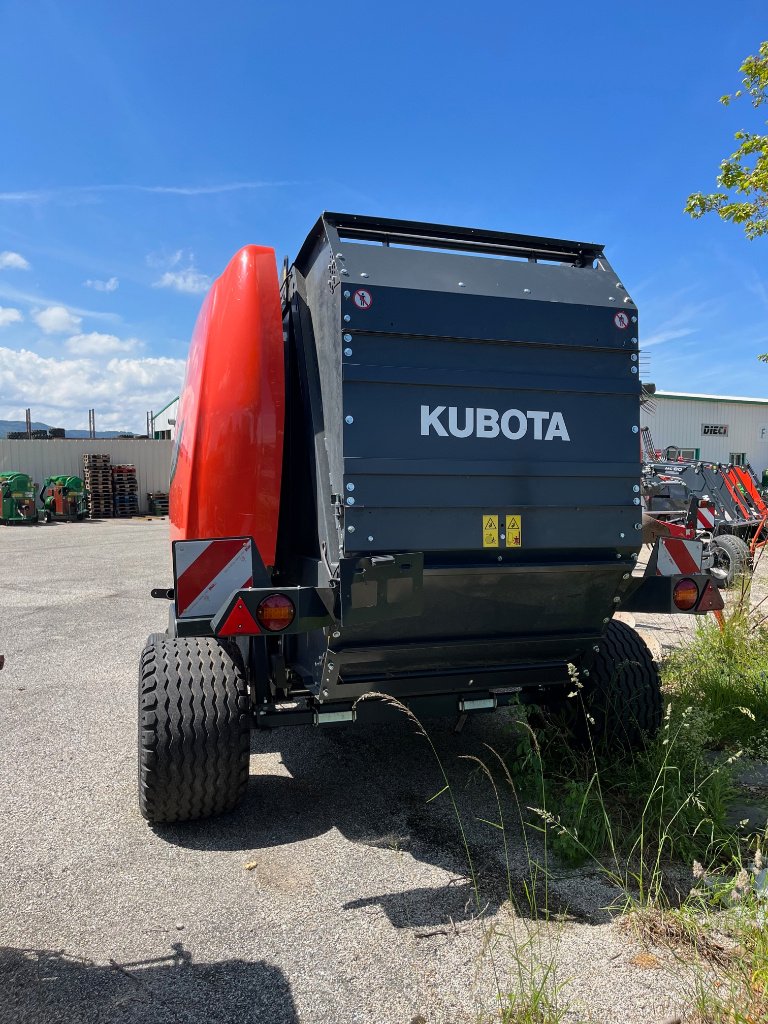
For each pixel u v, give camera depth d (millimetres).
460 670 3426
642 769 3625
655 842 3195
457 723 4586
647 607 3451
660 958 2432
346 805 3660
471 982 2344
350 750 4391
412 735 4633
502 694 3635
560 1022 2145
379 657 3203
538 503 3137
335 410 2973
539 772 3518
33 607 9141
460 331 3018
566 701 3875
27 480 23172
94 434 39406
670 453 11617
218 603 3027
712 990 2264
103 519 25797
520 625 3348
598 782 3447
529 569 3123
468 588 3104
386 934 2605
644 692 3756
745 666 5070
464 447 3027
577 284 3334
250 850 3223
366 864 3096
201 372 3664
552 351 3176
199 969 2426
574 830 3094
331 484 3049
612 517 3266
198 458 3592
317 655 3285
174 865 3100
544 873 2998
